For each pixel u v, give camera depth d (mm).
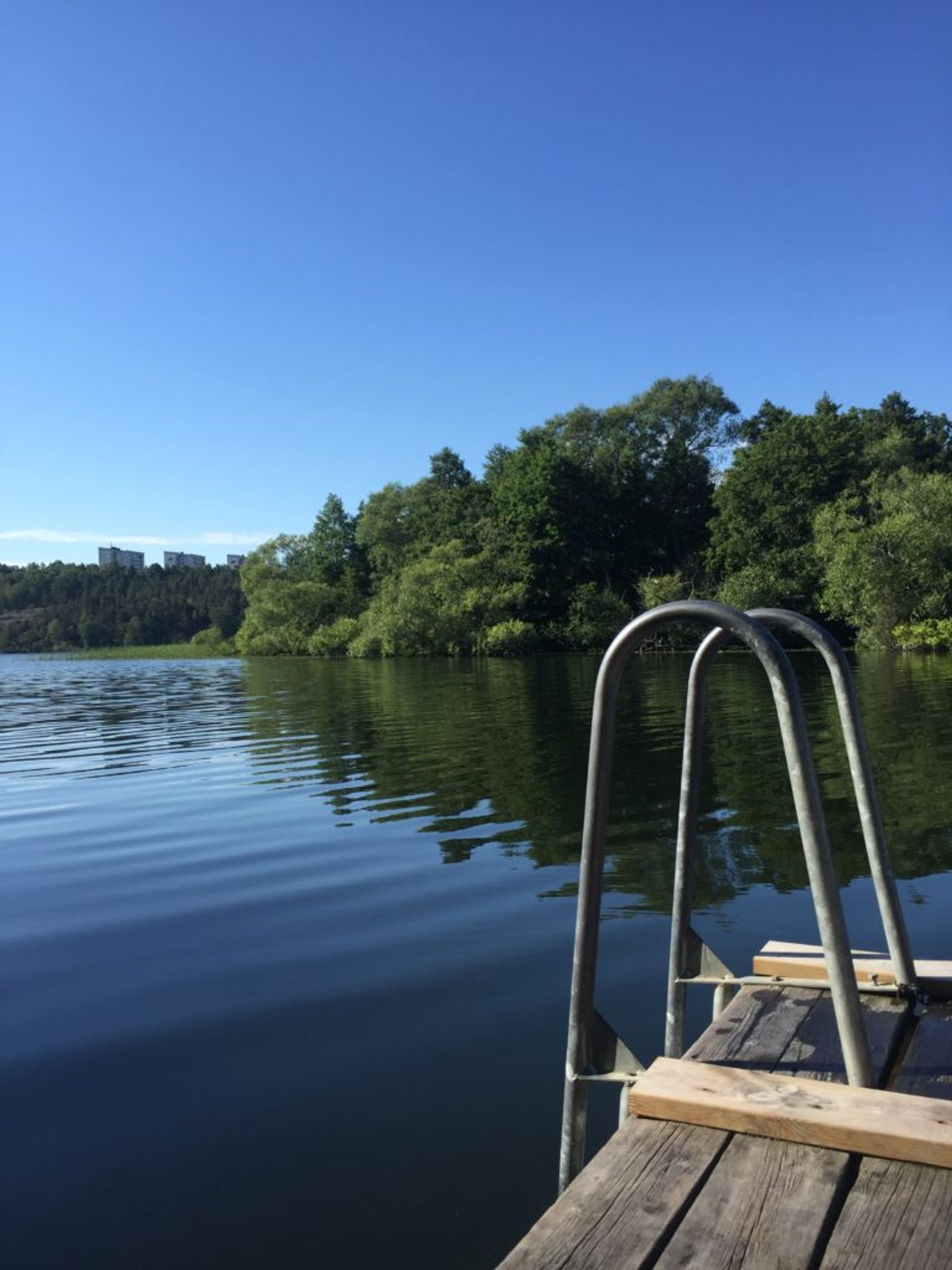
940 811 6848
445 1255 2277
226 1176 2654
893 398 57781
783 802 7500
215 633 70938
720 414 55062
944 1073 1933
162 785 9859
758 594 38125
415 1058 3348
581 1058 1951
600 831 1931
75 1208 2533
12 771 11375
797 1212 1508
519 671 28500
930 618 31172
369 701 19453
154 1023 3793
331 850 6688
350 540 64000
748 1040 2105
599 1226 1501
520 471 50219
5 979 4391
